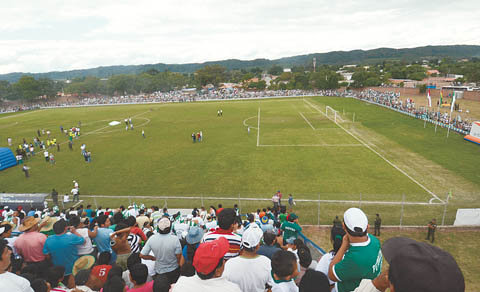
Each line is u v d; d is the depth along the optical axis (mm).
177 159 42281
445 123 52688
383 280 3209
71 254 7816
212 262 4094
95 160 43688
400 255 2365
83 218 17344
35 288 5359
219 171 36469
